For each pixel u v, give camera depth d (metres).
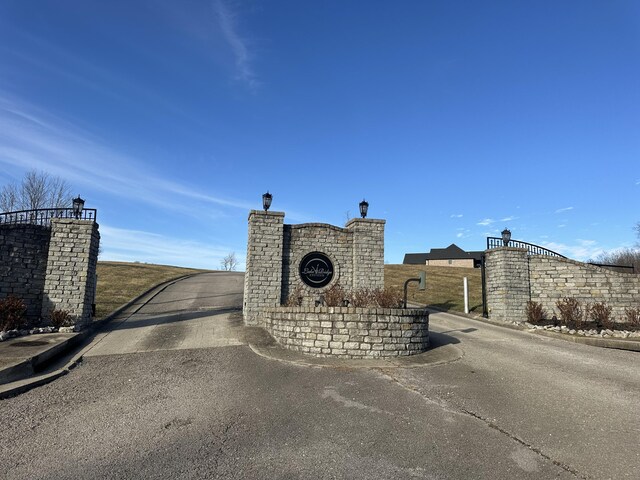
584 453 4.79
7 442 5.14
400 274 31.45
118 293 20.80
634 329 13.96
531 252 17.17
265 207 15.05
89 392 7.28
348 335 9.88
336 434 5.37
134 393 7.21
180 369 8.82
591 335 13.17
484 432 5.40
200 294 22.11
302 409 6.32
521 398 6.84
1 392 6.94
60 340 10.58
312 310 10.19
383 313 10.02
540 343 12.29
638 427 5.58
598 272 15.88
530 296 16.62
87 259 13.41
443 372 8.56
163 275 29.22
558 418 5.91
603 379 8.15
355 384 7.64
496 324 15.93
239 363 9.27
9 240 13.13
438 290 24.81
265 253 14.67
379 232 15.73
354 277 15.36
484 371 8.66
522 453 4.79
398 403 6.57
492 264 17.16
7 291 12.96
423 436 5.29
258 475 4.28
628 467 4.45
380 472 4.34
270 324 12.26
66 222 13.46
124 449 4.93
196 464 4.54
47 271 13.12
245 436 5.32
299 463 4.55
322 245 15.41
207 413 6.17
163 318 15.45
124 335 12.49
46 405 6.58
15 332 11.31
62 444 5.08
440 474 4.30
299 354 10.09
